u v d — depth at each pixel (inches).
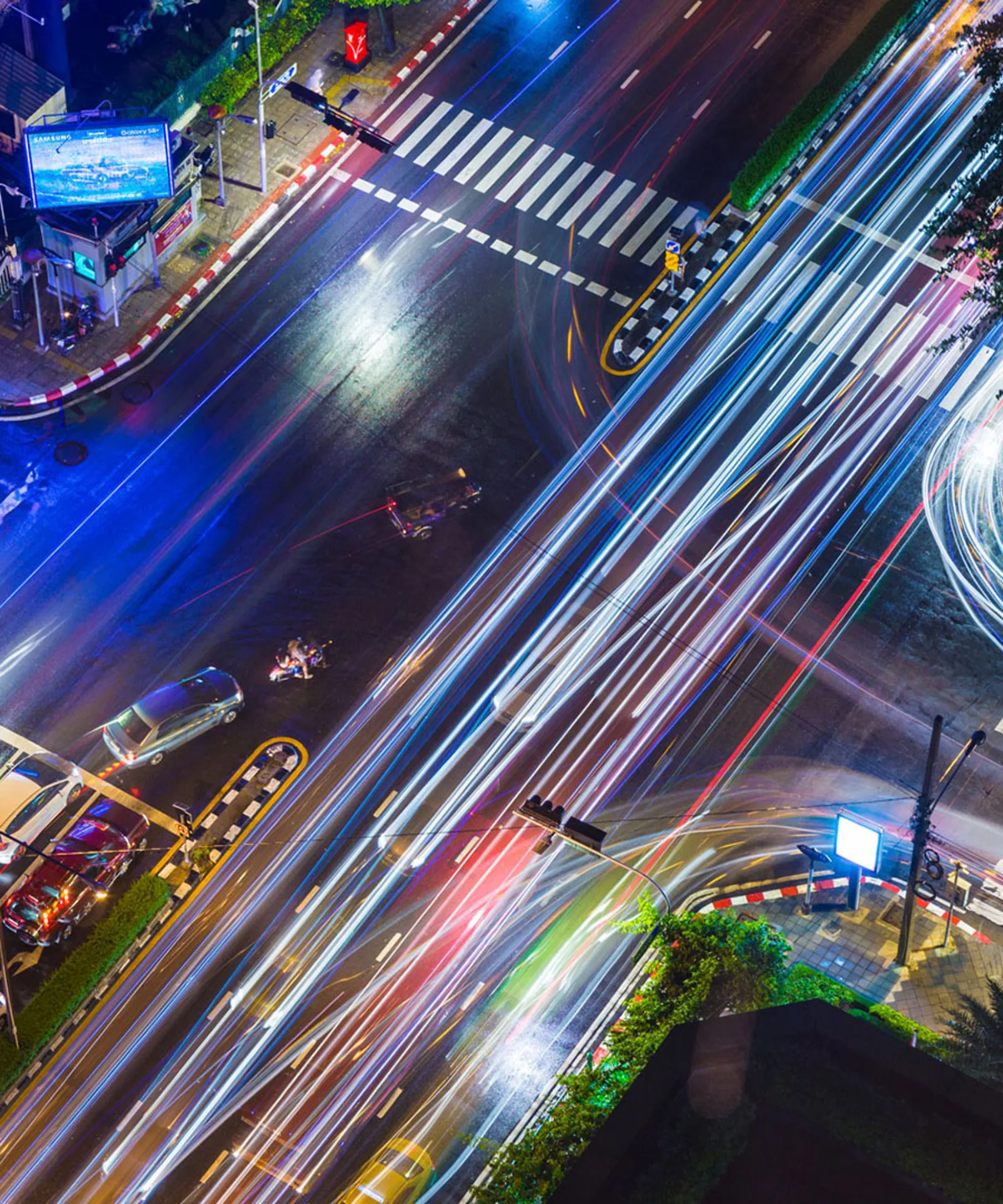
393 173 2839.6
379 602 2370.8
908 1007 2023.9
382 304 2674.7
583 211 2810.0
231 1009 2012.8
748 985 1840.6
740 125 2930.6
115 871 2110.0
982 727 2299.5
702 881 2143.2
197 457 2498.8
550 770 2231.8
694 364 2630.4
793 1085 943.0
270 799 2196.1
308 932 2080.5
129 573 2386.8
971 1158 924.0
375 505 2461.9
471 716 2272.4
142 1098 1942.7
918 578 2426.2
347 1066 1969.7
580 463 2513.5
